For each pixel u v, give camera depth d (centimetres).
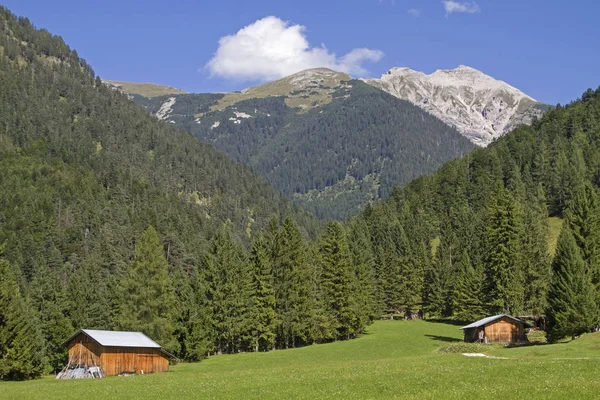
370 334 12756
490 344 9619
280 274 11612
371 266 16362
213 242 11869
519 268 12194
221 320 10644
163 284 9769
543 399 3644
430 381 4616
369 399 4075
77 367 7656
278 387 4825
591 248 9550
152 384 5712
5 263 8888
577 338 7788
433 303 15712
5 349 7638
